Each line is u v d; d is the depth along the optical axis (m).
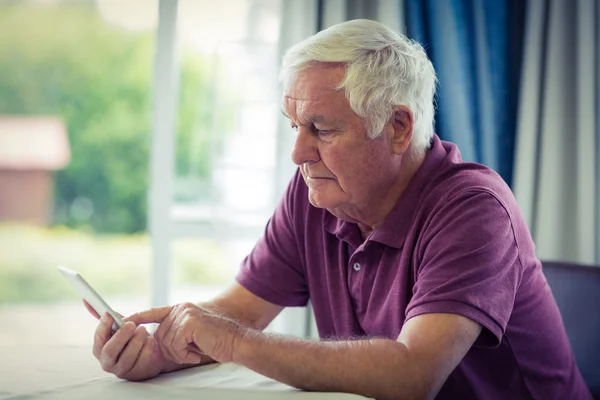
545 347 1.20
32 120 8.67
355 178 1.12
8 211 8.80
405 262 1.14
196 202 2.39
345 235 1.23
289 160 2.14
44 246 8.84
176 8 2.29
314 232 1.30
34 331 5.70
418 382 0.92
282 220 1.35
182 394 0.92
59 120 8.70
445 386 1.16
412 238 1.14
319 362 0.92
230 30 2.36
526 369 1.18
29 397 0.90
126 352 1.01
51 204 8.85
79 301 8.65
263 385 0.98
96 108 8.67
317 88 1.08
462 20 2.01
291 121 1.15
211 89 2.37
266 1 2.34
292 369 0.92
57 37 8.43
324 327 1.32
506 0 2.02
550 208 2.04
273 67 2.35
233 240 2.36
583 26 1.99
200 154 2.49
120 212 8.96
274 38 2.35
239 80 2.36
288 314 2.13
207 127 2.38
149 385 0.98
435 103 1.86
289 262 1.35
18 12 8.34
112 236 8.98
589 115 1.99
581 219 2.01
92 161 8.84
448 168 1.18
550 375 1.22
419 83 1.16
